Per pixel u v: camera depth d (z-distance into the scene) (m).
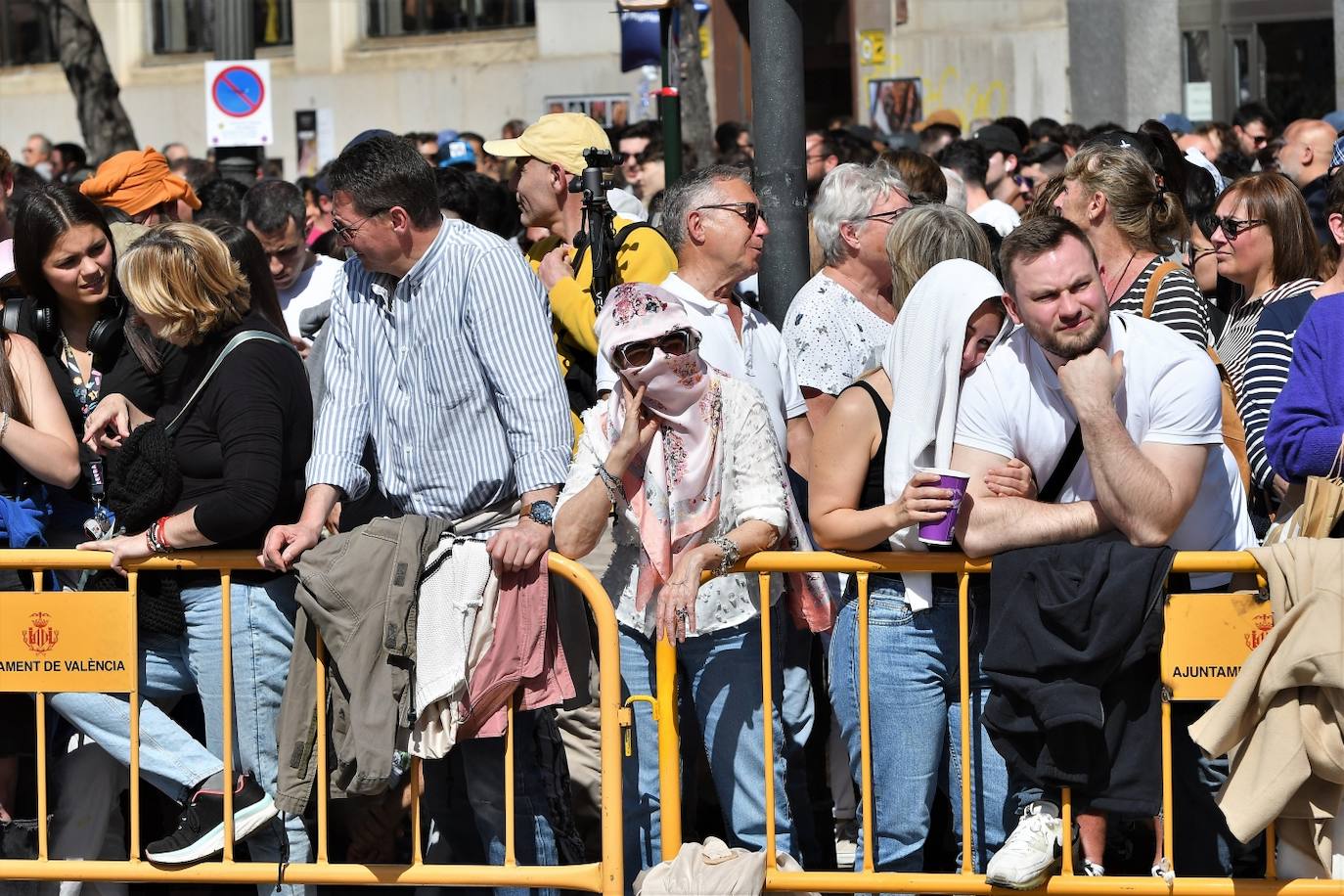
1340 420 10.98
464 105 60.03
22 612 11.66
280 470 11.60
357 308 12.23
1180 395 10.50
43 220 12.55
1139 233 13.59
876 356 12.61
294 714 11.41
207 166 29.17
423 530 11.25
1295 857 10.76
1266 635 10.50
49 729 12.71
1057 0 53.97
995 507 10.70
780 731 11.99
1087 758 10.51
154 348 12.16
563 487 11.65
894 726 11.42
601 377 12.61
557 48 58.47
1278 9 48.88
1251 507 13.79
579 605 11.97
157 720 11.91
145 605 11.77
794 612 11.97
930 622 11.34
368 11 61.91
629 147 30.36
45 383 12.60
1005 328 10.95
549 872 11.38
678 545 11.39
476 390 11.81
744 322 13.48
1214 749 10.34
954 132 32.44
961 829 11.34
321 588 11.11
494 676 11.22
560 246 15.99
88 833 12.62
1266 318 12.98
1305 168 24.53
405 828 13.40
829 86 58.81
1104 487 10.30
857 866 12.88
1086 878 10.74
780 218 14.60
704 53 54.34
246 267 13.14
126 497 11.83
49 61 66.38
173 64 63.84
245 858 12.27
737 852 11.06
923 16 56.28
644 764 12.09
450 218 12.02
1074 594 10.30
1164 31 51.06
